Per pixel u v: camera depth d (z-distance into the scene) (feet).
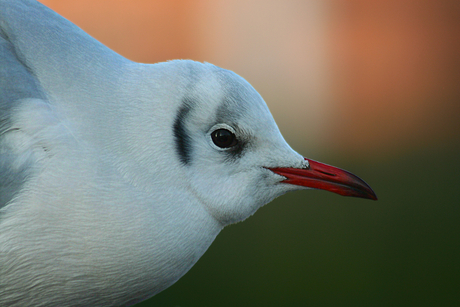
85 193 7.52
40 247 7.52
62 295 7.55
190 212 7.57
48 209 7.52
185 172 7.57
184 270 7.60
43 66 7.56
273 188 7.64
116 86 7.57
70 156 7.53
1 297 7.54
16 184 7.52
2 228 7.51
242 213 7.62
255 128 7.60
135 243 7.54
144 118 7.57
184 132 7.57
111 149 7.55
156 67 7.60
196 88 7.58
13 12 7.58
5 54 7.55
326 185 7.64
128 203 7.54
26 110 7.53
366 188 7.65
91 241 7.52
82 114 7.55
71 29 7.60
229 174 7.60
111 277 7.55
